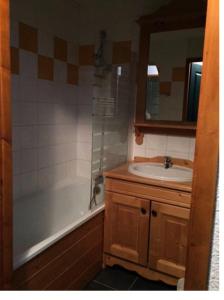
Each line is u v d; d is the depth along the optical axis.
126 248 1.93
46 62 2.11
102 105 2.01
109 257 2.01
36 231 2.06
